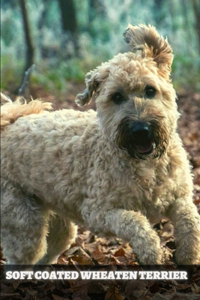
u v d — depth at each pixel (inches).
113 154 207.8
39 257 239.8
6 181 239.0
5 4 1143.6
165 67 220.1
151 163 206.4
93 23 1035.9
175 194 211.0
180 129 544.4
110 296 208.7
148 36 219.6
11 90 648.4
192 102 695.7
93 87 222.7
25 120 243.3
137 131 199.2
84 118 232.4
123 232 198.2
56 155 225.9
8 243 236.8
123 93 207.6
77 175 218.5
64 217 237.9
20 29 956.0
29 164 232.5
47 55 847.1
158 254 192.9
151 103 205.0
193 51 879.1
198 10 882.8
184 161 214.2
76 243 271.3
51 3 1135.0
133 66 206.7
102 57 829.2
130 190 205.6
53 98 661.3
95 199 211.0
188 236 201.3
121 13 992.9
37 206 238.4
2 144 241.8
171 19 1005.8
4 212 236.7
